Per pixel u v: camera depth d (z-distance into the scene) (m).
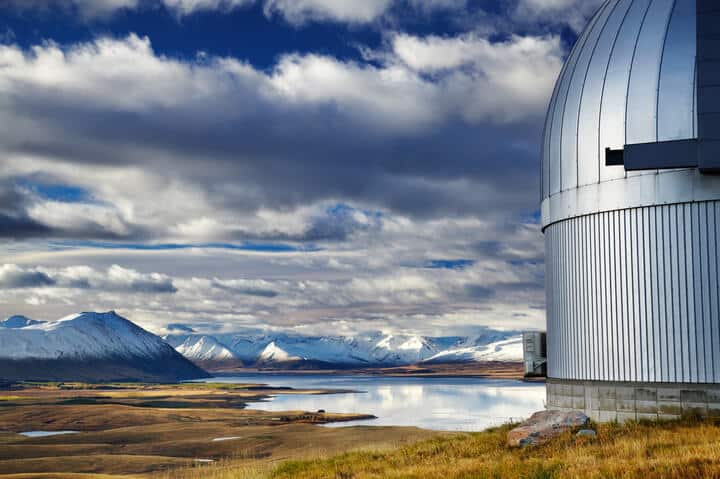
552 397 29.83
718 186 25.19
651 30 26.86
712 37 25.27
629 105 26.69
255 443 102.44
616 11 28.53
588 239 27.94
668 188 25.92
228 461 83.62
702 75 25.14
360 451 30.16
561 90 29.78
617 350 26.86
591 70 28.22
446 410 177.62
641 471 18.28
